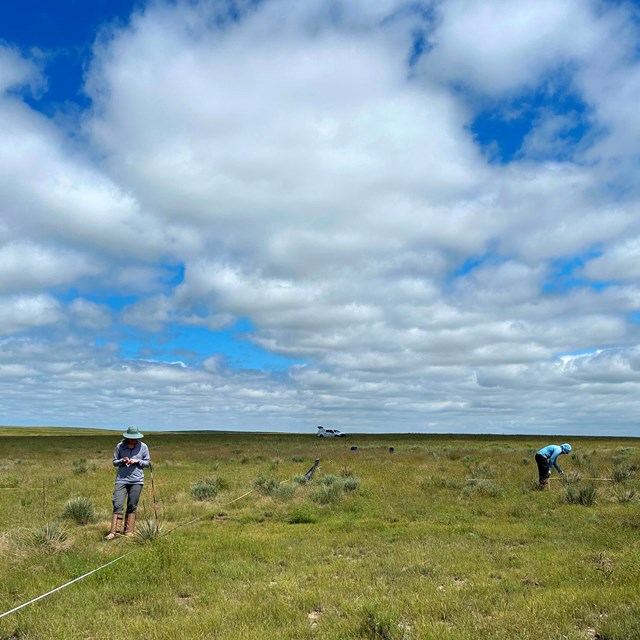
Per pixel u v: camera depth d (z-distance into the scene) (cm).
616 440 7525
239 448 5203
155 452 4597
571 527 1294
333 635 625
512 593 782
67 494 1966
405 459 3475
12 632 673
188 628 657
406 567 941
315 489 1839
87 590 815
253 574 914
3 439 8088
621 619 652
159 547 1038
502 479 2250
